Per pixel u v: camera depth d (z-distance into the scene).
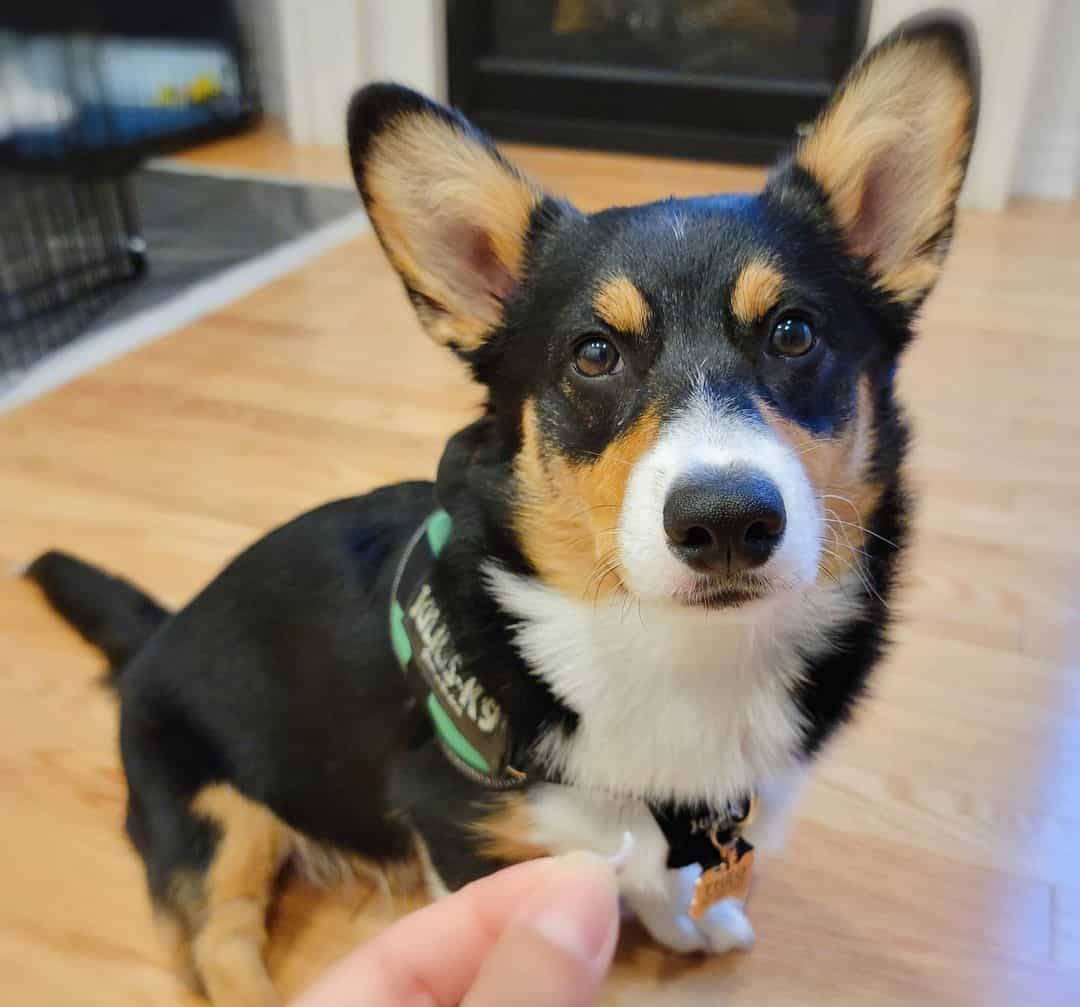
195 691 0.38
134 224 1.03
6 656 0.51
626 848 0.21
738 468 0.25
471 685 0.31
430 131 0.32
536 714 0.31
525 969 0.18
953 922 0.38
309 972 0.37
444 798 0.33
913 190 0.32
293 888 0.41
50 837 0.42
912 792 0.43
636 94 1.31
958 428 0.70
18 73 1.22
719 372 0.28
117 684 0.44
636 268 0.30
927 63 0.30
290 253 1.02
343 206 1.16
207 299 0.91
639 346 0.29
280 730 0.37
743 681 0.31
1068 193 1.23
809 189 0.32
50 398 0.74
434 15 1.34
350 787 0.36
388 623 0.35
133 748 0.38
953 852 0.41
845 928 0.38
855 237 0.33
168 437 0.69
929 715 0.47
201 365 0.80
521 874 0.21
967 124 0.30
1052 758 0.45
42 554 0.51
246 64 1.48
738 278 0.29
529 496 0.31
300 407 0.74
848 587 0.32
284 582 0.37
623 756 0.31
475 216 0.33
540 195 0.33
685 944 0.37
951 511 0.61
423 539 0.34
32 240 1.00
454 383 0.77
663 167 1.28
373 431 0.71
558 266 0.32
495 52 1.38
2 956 0.37
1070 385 0.76
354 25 1.34
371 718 0.35
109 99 1.30
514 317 0.33
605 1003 0.36
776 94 1.26
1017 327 0.86
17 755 0.45
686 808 0.32
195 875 0.37
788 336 0.29
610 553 0.28
